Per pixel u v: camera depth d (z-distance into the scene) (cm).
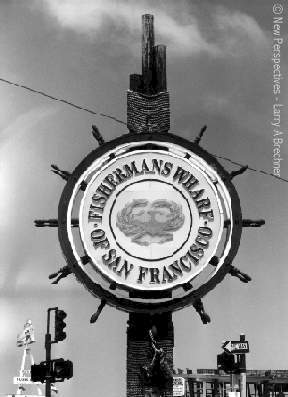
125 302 3144
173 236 3161
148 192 3178
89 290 3139
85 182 3186
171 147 3250
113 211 3162
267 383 6103
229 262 3170
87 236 3141
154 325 3203
